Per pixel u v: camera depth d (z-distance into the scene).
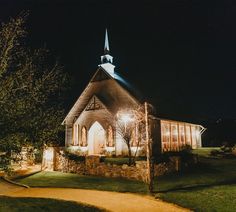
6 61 10.52
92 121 31.23
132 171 19.11
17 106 9.93
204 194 13.96
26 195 14.81
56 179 19.69
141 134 27.42
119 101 31.33
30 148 10.31
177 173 20.91
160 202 12.88
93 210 11.42
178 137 35.09
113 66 35.69
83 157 26.98
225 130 48.38
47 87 11.34
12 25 11.27
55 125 11.03
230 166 24.78
